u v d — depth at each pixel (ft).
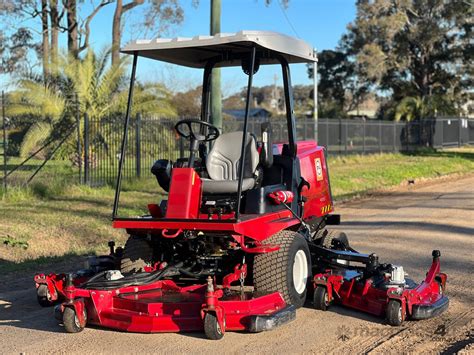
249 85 17.33
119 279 17.72
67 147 58.54
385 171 72.43
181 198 17.65
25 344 16.48
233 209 18.31
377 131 105.09
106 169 56.59
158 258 19.99
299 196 20.76
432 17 147.54
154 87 66.44
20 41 109.09
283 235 18.56
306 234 20.93
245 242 18.11
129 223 17.74
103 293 17.13
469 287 22.12
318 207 22.95
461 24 147.84
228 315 16.46
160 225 17.38
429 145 122.31
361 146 100.07
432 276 19.29
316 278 19.10
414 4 147.95
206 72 21.43
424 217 39.99
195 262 19.53
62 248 29.55
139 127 55.47
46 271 25.27
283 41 18.71
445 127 128.47
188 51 19.95
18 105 61.46
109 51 66.49
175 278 19.43
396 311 17.52
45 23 104.42
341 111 170.30
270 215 18.31
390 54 151.23
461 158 99.71
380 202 49.06
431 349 15.81
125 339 16.70
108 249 29.27
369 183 62.69
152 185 53.83
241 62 21.26
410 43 152.56
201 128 21.53
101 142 57.31
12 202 43.98
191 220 16.99
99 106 63.72
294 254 18.33
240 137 19.86
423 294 18.51
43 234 31.96
